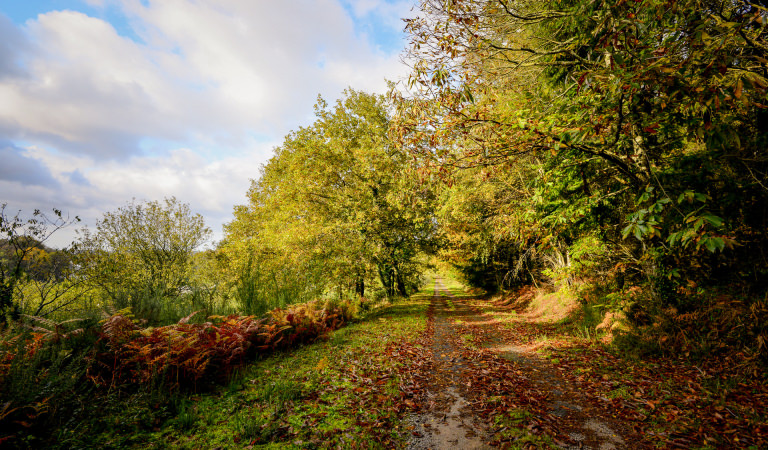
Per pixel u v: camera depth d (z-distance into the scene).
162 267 15.28
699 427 3.33
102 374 4.50
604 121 3.82
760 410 3.46
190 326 5.72
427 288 46.09
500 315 14.41
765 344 4.29
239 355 6.14
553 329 9.98
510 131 4.25
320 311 10.20
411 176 5.34
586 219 7.05
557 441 3.31
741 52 3.97
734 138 3.02
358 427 3.70
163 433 3.51
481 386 5.09
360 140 17.52
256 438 3.40
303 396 4.60
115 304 6.89
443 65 4.68
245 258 14.46
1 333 4.55
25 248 6.91
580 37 4.99
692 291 5.91
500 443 3.33
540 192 5.99
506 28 5.41
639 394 4.23
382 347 7.94
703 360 4.89
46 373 3.74
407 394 4.74
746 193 4.79
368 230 16.72
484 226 15.11
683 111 4.16
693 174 4.70
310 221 16.45
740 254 5.47
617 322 7.19
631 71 3.21
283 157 18.52
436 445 3.35
